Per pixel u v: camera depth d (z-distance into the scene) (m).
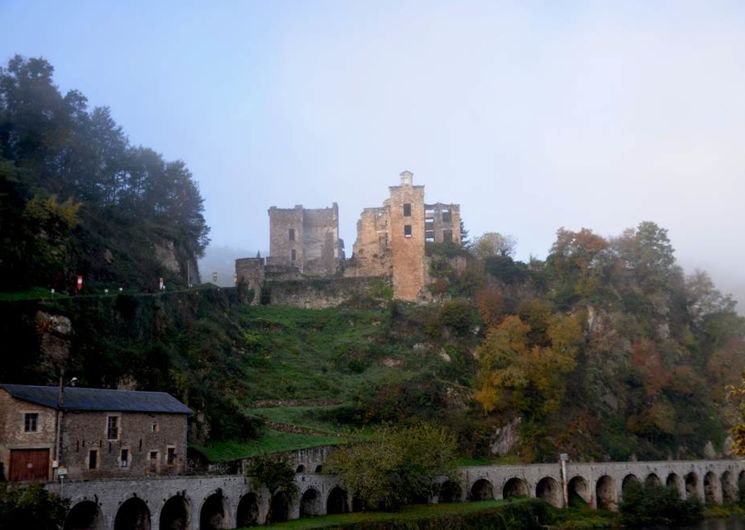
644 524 101.44
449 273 147.50
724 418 148.88
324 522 72.25
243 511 72.44
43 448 61.50
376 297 146.12
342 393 111.75
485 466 99.56
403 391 113.88
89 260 103.62
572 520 98.50
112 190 137.88
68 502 55.00
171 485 64.12
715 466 122.06
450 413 113.88
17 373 71.56
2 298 79.44
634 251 168.88
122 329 90.75
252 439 89.31
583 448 118.12
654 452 130.00
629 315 151.88
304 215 166.12
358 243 156.00
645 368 142.00
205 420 84.44
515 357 119.69
